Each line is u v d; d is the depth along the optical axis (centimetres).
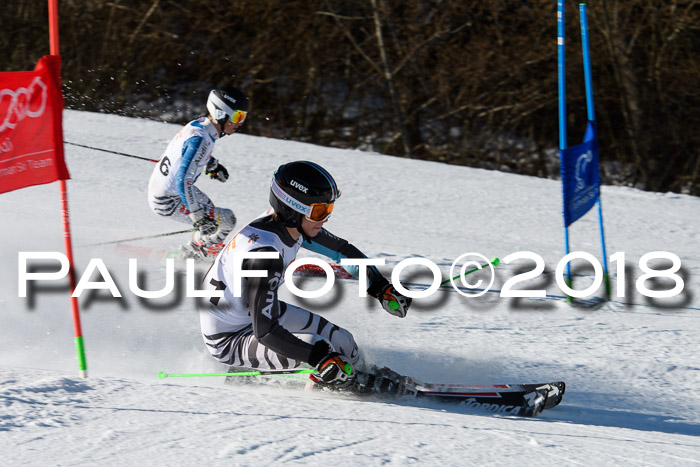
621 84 4144
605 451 593
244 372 835
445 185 2458
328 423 613
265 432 572
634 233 2044
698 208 2411
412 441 577
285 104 4600
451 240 1823
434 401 823
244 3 4553
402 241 1764
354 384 807
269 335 754
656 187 4191
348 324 1166
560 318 1286
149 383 711
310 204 752
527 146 4384
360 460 523
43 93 777
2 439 529
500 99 4316
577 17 4191
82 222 1648
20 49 4544
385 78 4438
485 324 1220
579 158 1400
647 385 991
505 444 590
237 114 1352
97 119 2903
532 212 2205
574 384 980
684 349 1152
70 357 888
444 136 4425
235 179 2256
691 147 4162
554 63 4278
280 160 2556
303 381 830
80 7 4522
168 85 4612
